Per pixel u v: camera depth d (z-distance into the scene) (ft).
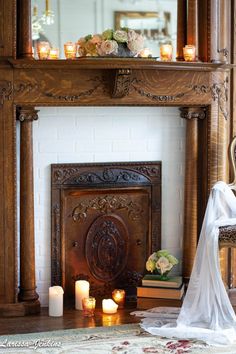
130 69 12.24
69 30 14.56
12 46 12.05
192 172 13.47
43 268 13.21
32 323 12.16
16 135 12.50
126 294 13.69
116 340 11.23
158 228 13.73
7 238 12.44
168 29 16.06
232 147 12.74
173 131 13.64
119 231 13.53
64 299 13.32
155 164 13.60
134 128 13.44
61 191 13.14
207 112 13.21
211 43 12.90
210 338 11.17
